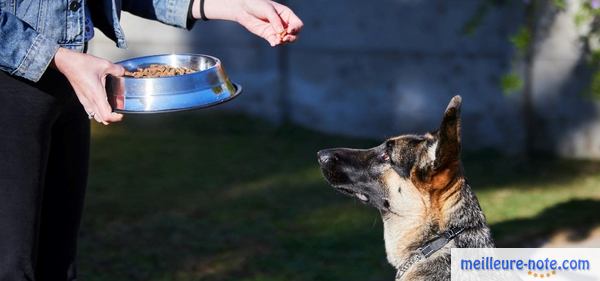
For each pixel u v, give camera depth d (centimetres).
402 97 830
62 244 387
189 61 387
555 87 783
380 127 842
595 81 664
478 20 729
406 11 816
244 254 586
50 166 375
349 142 833
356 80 845
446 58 810
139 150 813
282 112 876
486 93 802
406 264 398
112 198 689
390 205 407
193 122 891
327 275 549
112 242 604
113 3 368
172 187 717
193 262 573
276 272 557
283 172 756
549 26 770
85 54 333
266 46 869
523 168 769
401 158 402
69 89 352
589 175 750
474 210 393
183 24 401
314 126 866
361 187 416
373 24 830
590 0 698
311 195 702
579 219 641
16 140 341
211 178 741
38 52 325
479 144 811
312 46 854
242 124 877
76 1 345
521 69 786
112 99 335
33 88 339
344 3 835
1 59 324
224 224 639
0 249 345
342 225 638
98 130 873
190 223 640
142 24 893
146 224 637
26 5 339
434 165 382
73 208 385
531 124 796
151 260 575
